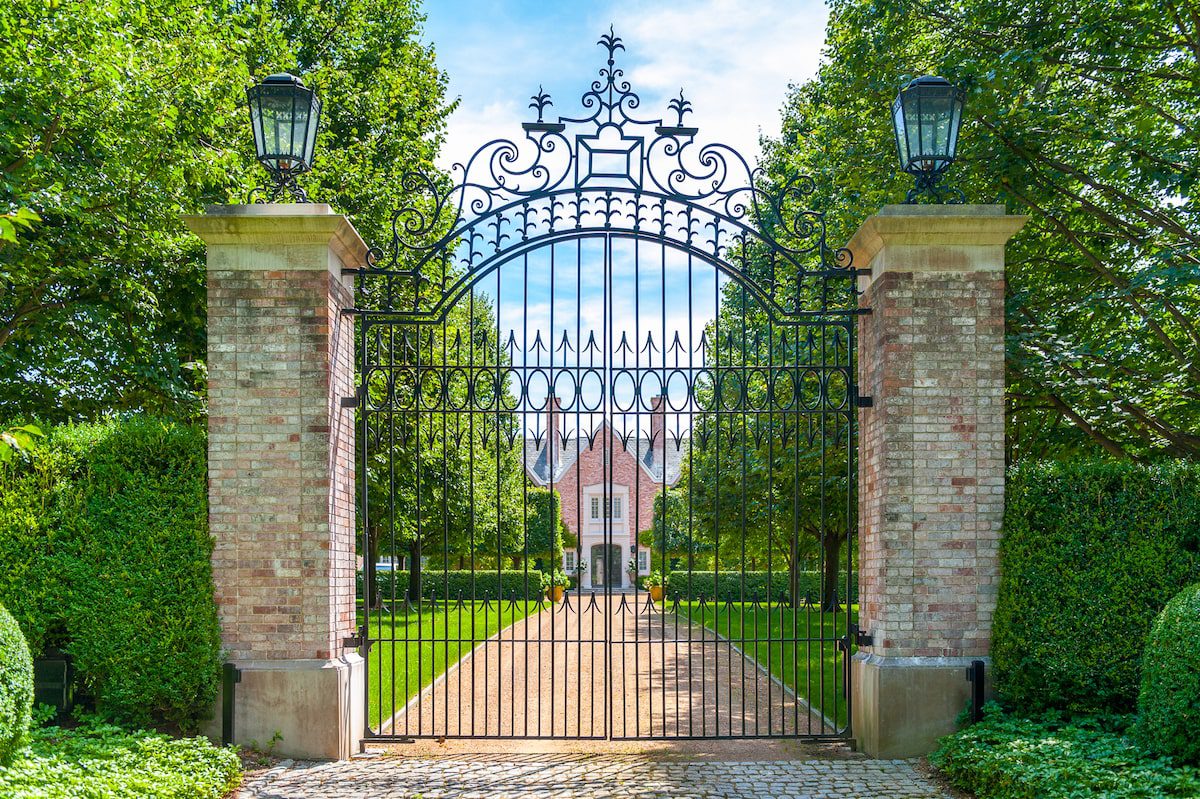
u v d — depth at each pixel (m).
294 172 7.74
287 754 7.15
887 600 7.27
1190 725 5.82
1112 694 6.91
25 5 9.70
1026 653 7.04
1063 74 9.95
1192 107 9.81
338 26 16.58
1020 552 7.14
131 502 7.20
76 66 9.71
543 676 12.52
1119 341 9.57
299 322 7.40
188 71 10.59
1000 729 6.77
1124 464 7.28
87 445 7.37
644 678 12.38
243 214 7.27
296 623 7.23
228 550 7.28
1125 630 6.94
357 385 9.11
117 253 10.81
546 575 31.02
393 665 7.59
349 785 6.51
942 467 7.34
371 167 15.14
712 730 8.56
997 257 7.46
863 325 8.15
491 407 7.85
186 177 11.55
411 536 21.19
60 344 11.77
